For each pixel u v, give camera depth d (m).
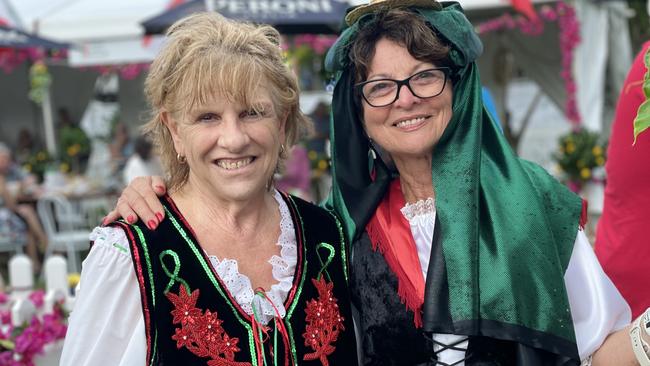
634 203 2.25
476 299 1.86
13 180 9.94
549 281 1.85
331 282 1.96
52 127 12.10
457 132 1.97
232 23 1.83
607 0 8.49
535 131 11.59
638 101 2.19
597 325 1.88
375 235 2.05
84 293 1.76
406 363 1.96
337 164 2.12
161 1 8.72
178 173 1.93
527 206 1.90
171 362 1.73
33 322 3.20
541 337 1.82
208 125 1.78
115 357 1.75
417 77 1.94
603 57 8.37
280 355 1.80
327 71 2.18
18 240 8.15
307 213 2.04
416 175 2.06
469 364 1.89
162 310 1.74
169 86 1.78
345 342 1.93
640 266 2.28
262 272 1.88
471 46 1.94
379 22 1.96
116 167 10.04
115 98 14.35
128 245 1.76
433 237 1.97
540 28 8.28
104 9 8.77
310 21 6.28
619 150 2.27
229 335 1.77
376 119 1.98
